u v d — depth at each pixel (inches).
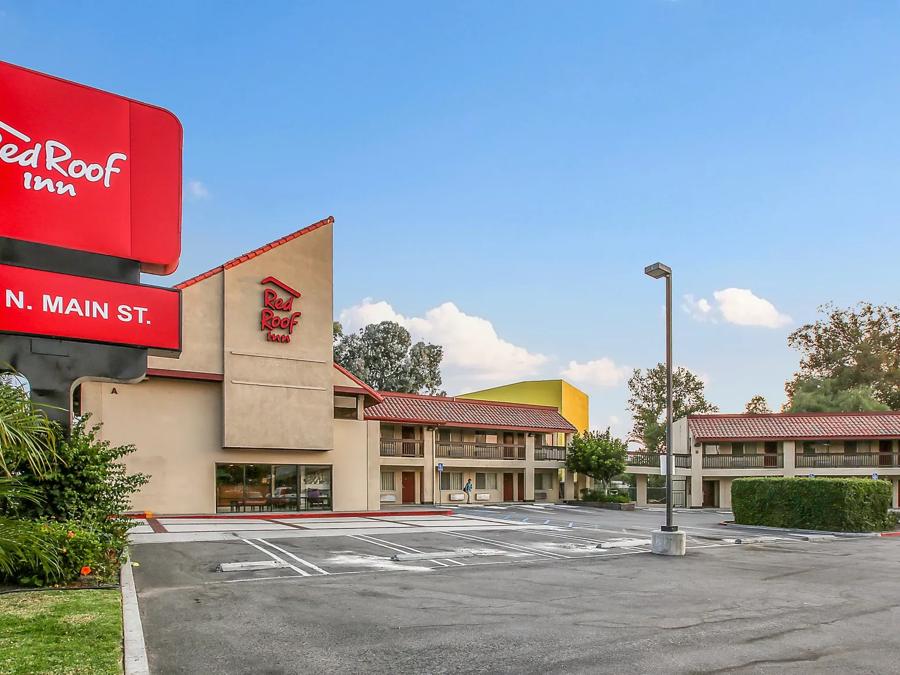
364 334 2962.6
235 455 1166.3
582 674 298.4
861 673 308.7
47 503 486.9
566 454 2150.6
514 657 321.7
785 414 2172.7
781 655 335.6
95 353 562.3
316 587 489.4
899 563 716.0
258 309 1189.1
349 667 302.4
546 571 604.1
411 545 764.0
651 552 777.6
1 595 386.0
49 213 557.0
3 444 400.5
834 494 1138.7
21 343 530.3
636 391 3380.9
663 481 2338.8
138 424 1083.3
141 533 792.3
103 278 574.6
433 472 1815.9
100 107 590.2
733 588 533.3
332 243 1289.4
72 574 432.1
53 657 275.0
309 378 1231.5
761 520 1229.7
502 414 2054.6
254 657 314.0
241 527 906.7
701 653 335.0
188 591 461.1
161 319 596.7
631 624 394.3
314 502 1252.5
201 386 1142.3
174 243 617.9
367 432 1336.1
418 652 327.0
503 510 1609.3
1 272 523.8
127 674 273.1
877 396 3011.8
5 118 543.5
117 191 592.4
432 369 2970.0
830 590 534.3
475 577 557.0
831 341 3142.2
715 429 2117.4
